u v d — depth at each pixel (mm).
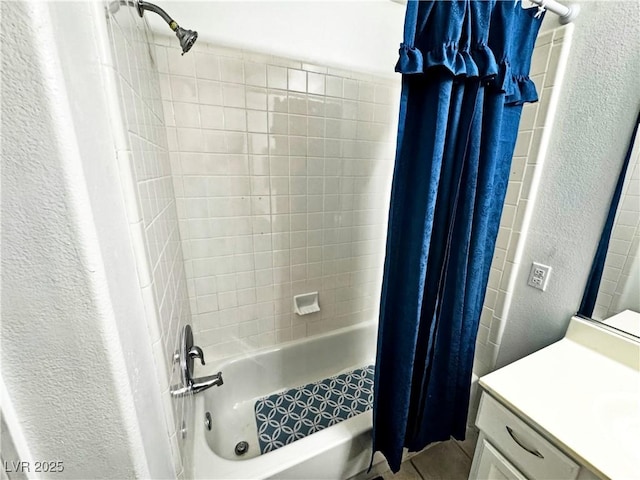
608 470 619
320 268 1634
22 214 328
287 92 1282
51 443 421
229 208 1321
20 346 368
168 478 676
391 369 1102
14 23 277
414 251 940
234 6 1110
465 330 1122
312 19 1242
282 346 1633
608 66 912
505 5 841
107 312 394
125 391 438
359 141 1509
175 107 1119
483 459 968
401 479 1311
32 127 306
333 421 1479
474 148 896
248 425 1449
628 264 943
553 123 1079
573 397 819
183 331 1032
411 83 863
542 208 1138
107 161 445
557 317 1125
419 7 760
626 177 917
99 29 438
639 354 912
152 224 675
